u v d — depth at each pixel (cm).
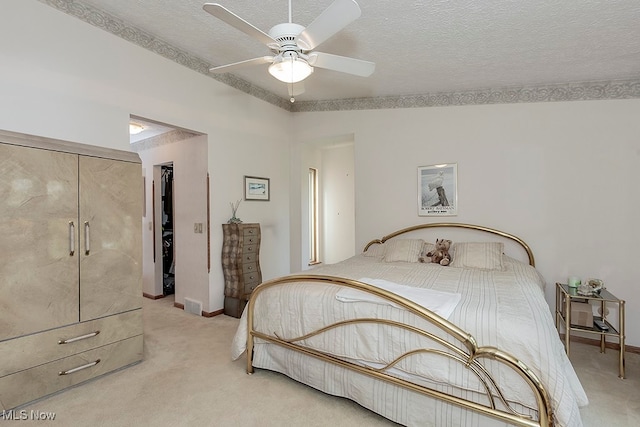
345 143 504
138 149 470
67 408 196
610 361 265
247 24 163
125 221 246
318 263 600
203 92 356
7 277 188
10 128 217
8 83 217
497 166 349
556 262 322
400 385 171
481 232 357
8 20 216
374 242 413
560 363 145
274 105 456
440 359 160
